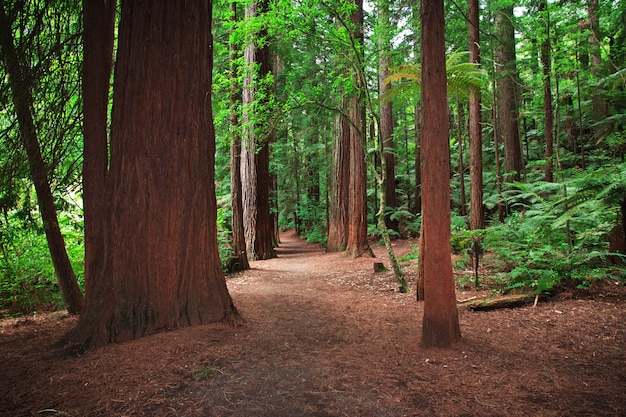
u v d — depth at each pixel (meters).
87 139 4.15
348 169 14.16
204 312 4.32
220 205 14.05
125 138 4.07
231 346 3.72
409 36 11.83
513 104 12.54
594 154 10.85
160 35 4.21
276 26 6.62
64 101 5.09
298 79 10.99
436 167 3.61
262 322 4.67
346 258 11.84
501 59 11.84
